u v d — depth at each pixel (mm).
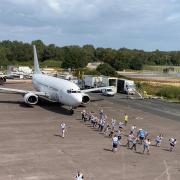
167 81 146125
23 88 115250
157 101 95750
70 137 50719
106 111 74812
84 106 80125
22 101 84812
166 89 110312
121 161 40531
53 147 45094
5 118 63219
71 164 38562
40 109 73688
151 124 63188
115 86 112938
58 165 38031
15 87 117438
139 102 92000
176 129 59781
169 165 39969
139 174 36406
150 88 119500
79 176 32312
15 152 42188
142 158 42188
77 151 43750
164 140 51906
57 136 51000
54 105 79250
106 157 41812
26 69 194250
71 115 67938
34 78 92562
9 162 38375
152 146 48156
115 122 60469
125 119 61938
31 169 36375
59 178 34094
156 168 38688
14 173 35031
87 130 55719
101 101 90188
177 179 35438
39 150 43469
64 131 52031
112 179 34500
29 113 68875
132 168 38219
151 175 36281
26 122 60219
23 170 36000
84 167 37750
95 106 81062
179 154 44844
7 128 55125
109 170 37188
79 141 48656
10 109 72938
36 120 62156
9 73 167125
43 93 79062
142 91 114562
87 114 64938
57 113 69688
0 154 41188
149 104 88875
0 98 89625
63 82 74062
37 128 55812
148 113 74812
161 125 62625
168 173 37156
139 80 145500
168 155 44125
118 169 37656
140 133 49469
